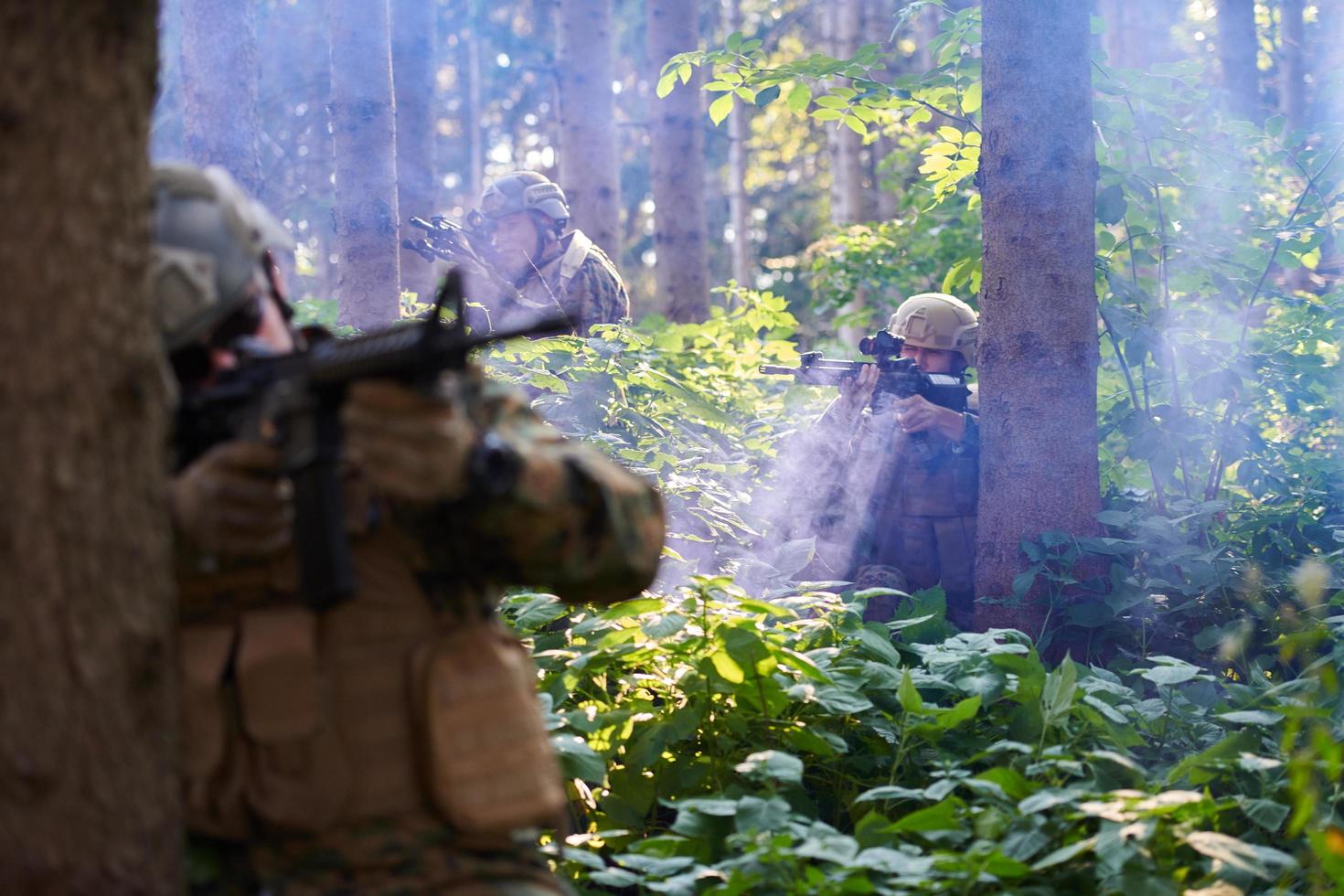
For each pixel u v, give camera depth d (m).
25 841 1.64
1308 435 6.45
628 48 24.44
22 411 1.63
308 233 19.25
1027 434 4.33
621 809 3.01
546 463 1.85
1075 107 4.31
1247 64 10.95
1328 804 2.90
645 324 7.31
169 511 1.80
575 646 3.31
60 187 1.64
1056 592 4.27
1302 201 5.82
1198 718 3.47
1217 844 2.41
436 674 1.83
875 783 3.18
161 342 1.81
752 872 2.43
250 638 1.83
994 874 2.45
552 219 6.12
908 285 10.66
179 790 1.79
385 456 1.68
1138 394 6.01
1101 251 5.82
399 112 8.18
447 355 1.63
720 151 24.75
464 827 1.81
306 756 1.81
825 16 21.05
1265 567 4.68
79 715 1.67
